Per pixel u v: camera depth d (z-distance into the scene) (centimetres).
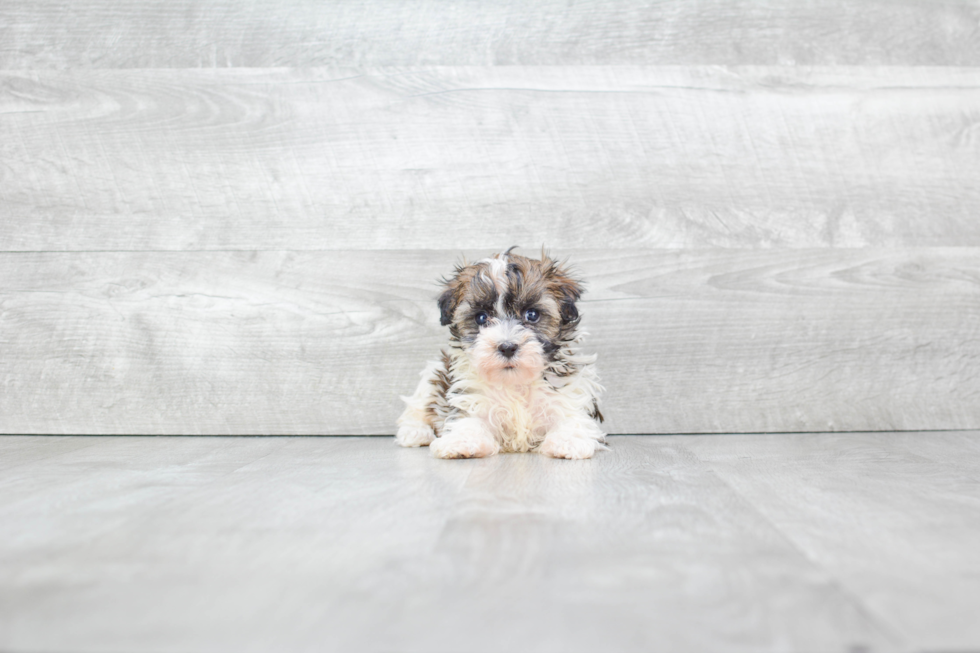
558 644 83
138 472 187
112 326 259
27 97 259
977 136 258
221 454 218
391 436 259
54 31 259
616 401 258
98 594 99
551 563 111
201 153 261
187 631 88
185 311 259
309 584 102
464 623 89
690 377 257
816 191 259
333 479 176
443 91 259
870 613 92
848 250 258
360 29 260
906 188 259
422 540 123
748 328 257
